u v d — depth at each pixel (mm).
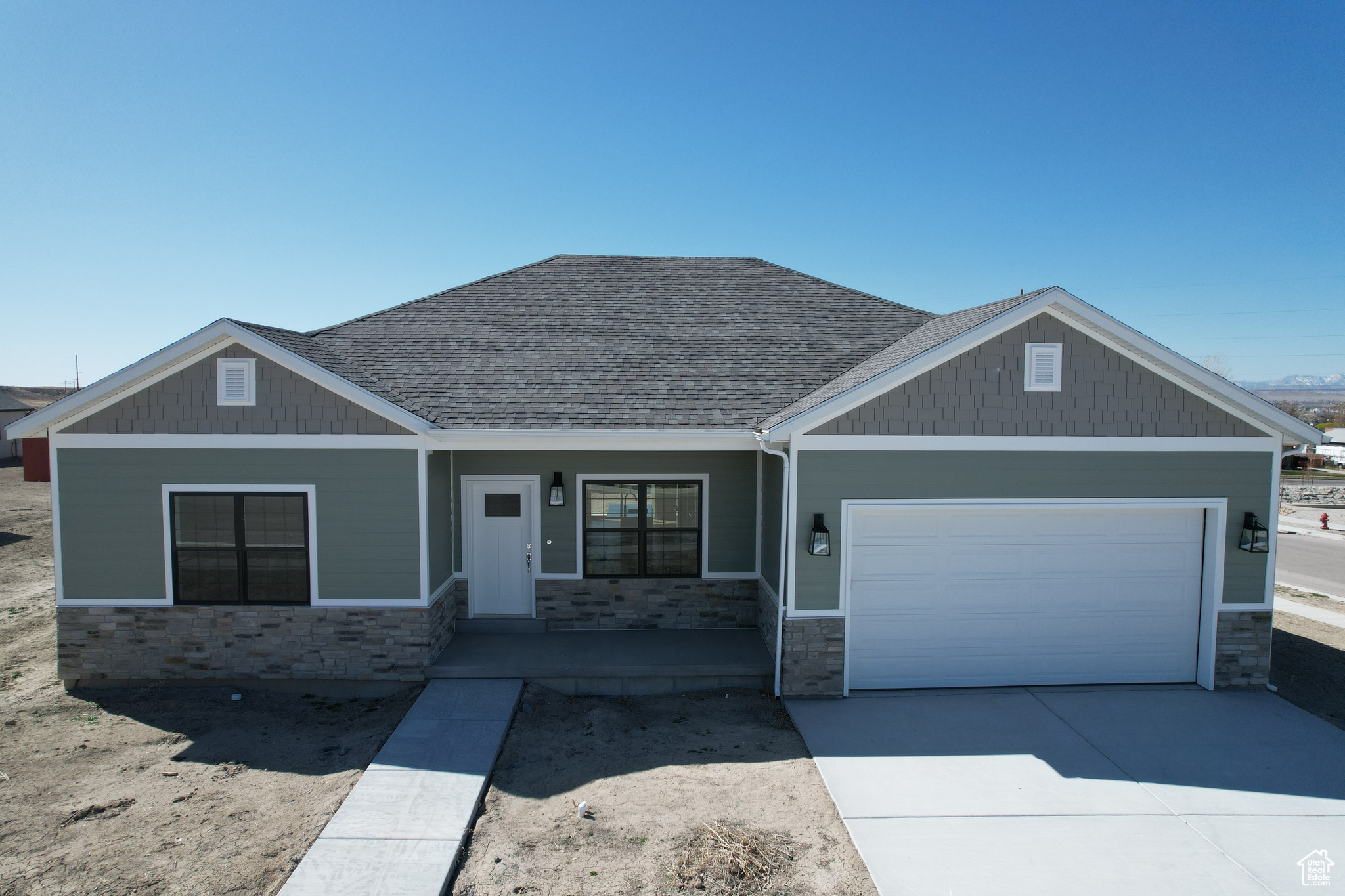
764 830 6668
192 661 9797
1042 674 9953
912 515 9703
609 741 8461
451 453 11125
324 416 9570
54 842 6359
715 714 9219
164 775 7574
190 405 9523
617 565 11422
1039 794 7270
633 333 12461
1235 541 9766
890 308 13875
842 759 7957
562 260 15211
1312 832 6676
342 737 8516
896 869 6109
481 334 12312
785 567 9461
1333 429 78375
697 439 9805
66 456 9547
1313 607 14992
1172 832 6664
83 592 9695
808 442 9289
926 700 9484
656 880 5961
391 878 5871
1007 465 9453
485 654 10273
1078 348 9438
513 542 11391
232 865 6039
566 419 9992
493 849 6355
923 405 9328
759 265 15570
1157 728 8695
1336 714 9156
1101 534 9867
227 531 9742
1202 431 9594
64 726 8727
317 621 9742
